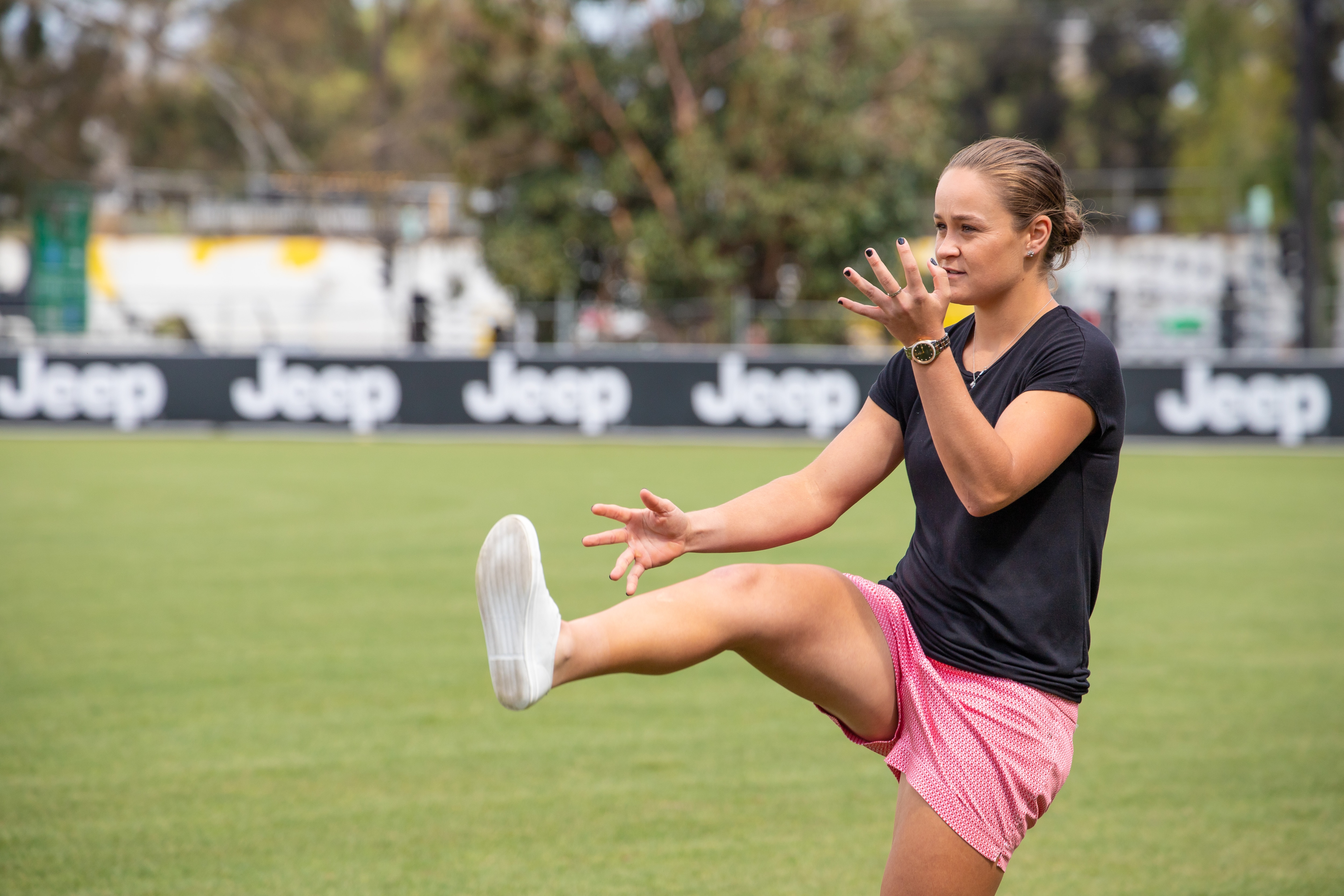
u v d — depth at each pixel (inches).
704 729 640.4
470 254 3380.9
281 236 3604.8
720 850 481.7
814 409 2132.1
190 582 989.2
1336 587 1000.2
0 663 748.6
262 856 471.2
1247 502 1475.1
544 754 596.4
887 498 1510.8
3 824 502.3
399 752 596.4
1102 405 296.0
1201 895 444.5
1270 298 3196.4
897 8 3117.6
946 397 276.1
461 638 815.7
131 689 697.6
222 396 2186.3
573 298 2997.0
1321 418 2078.0
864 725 314.3
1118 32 5762.8
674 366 2156.7
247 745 604.1
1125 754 600.4
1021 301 308.3
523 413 2174.0
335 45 4542.3
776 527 328.8
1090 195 5009.8
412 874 456.8
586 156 3026.6
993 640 303.7
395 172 4224.9
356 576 1015.0
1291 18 4178.2
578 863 467.8
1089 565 307.6
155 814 514.3
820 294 2910.9
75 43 3882.9
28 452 1898.4
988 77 5792.3
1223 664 766.5
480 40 2972.4
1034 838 498.3
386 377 2174.0
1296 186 3034.0
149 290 3363.7
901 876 307.1
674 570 1045.8
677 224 2888.8
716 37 2898.6
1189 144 5044.3
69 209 3221.0
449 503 1414.9
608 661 271.1
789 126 2847.0
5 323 3225.9
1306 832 503.2
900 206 2935.5
